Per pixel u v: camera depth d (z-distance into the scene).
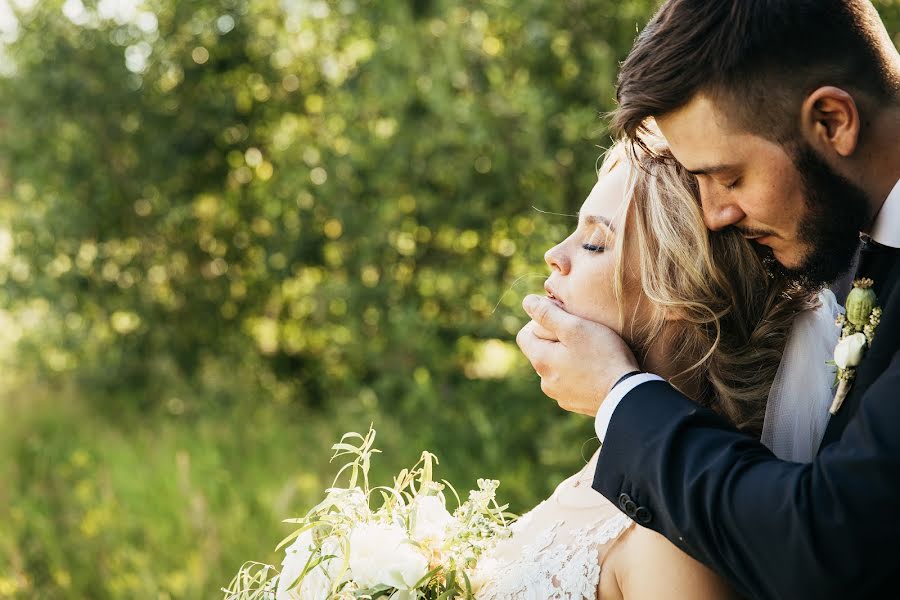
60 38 6.19
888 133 1.12
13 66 6.31
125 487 4.25
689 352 1.43
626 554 1.35
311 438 5.07
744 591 1.12
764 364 1.44
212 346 6.56
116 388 6.27
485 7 4.63
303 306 6.32
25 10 6.18
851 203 1.15
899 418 1.02
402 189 5.29
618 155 1.48
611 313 1.42
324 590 1.43
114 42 6.23
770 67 1.11
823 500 1.02
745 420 1.45
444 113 4.66
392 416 4.99
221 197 6.49
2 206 6.50
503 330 4.69
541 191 4.64
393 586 1.40
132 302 6.45
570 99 4.55
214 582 3.39
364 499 1.55
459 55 4.67
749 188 1.17
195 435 5.30
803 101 1.11
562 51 4.55
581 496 1.51
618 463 1.21
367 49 5.83
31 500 4.19
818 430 1.39
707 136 1.16
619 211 1.41
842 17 1.10
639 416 1.21
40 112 6.19
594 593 1.36
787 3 1.10
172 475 4.38
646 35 1.20
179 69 6.30
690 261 1.38
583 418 4.05
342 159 5.43
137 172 6.30
